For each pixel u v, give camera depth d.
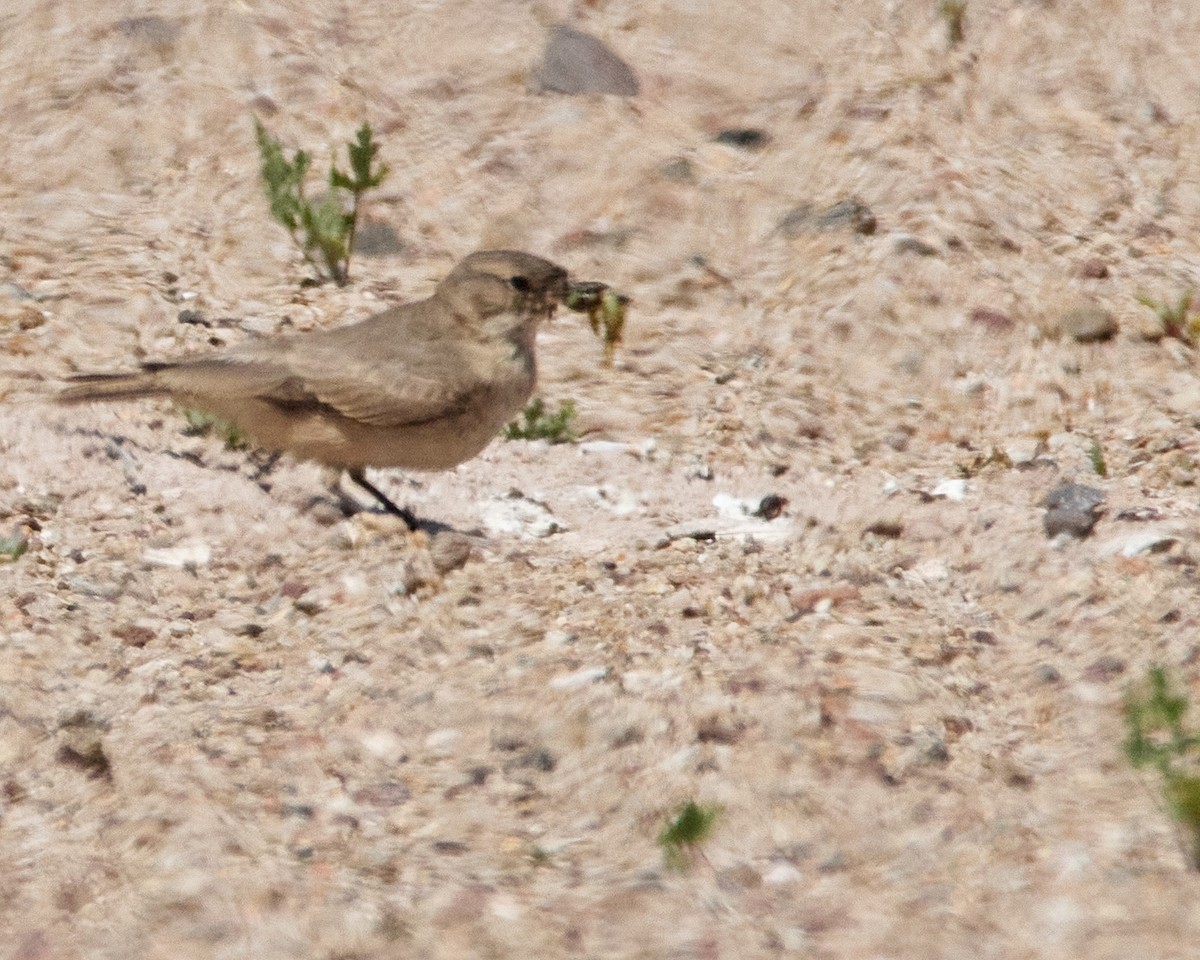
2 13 21.48
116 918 10.24
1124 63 22.16
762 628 13.16
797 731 11.80
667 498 15.78
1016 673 12.63
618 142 20.59
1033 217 19.75
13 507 14.42
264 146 18.75
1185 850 10.57
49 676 12.48
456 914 10.27
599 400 17.44
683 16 22.12
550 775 11.59
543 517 15.23
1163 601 13.17
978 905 10.29
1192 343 18.03
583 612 13.39
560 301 14.52
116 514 14.55
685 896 10.42
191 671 12.65
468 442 14.54
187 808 11.10
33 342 17.03
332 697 12.35
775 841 10.91
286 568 14.09
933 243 19.05
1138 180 20.61
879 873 10.63
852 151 20.50
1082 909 10.17
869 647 12.83
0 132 20.23
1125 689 12.19
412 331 14.33
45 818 11.14
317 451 14.48
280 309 18.19
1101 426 17.23
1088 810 11.05
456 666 12.69
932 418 17.47
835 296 18.69
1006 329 18.23
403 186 20.08
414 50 21.64
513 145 20.56
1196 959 9.72
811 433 17.14
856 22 22.39
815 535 14.90
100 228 19.19
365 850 10.87
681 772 11.49
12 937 10.10
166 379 14.34
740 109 21.14
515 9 22.06
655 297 18.97
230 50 21.28
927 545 14.61
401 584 13.73
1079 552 14.10
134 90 20.73
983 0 22.59
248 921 10.20
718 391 17.67
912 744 11.66
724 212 19.91
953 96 21.48
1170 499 15.20
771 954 9.93
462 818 11.19
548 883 10.57
